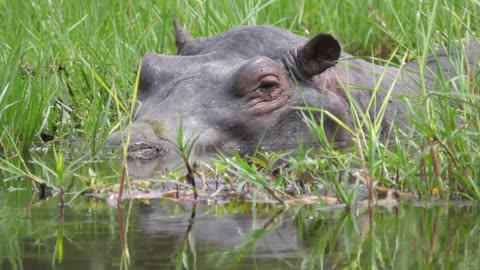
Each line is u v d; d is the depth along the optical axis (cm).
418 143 1072
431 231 817
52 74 1606
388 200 950
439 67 1157
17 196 999
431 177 980
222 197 970
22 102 1420
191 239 784
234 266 696
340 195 938
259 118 1291
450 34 1239
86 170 1157
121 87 1616
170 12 1914
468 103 1048
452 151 973
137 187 1021
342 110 1344
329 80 1364
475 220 862
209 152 1241
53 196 998
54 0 1947
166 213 893
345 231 817
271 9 1928
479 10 1386
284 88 1315
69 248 753
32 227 835
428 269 695
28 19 1908
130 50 1747
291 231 816
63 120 1507
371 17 1888
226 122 1277
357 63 1450
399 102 1405
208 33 1766
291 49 1356
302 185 1013
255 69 1294
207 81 1312
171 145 1227
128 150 1229
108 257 725
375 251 749
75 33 1859
